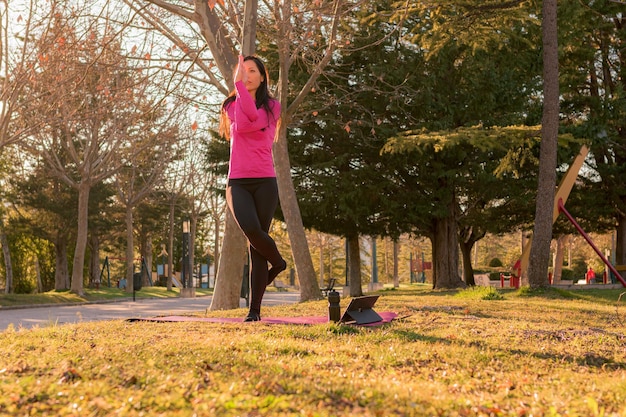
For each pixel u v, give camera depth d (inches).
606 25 1109.7
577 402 161.0
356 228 1151.0
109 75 737.6
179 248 3161.9
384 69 970.7
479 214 1206.3
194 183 2078.0
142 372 178.7
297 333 280.1
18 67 920.3
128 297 1670.8
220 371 184.2
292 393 157.2
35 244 2046.0
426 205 1061.8
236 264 598.9
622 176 1141.1
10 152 1739.7
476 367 219.6
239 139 285.0
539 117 1051.9
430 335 294.2
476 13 670.5
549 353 255.0
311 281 706.8
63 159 1781.5
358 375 189.5
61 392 151.1
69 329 313.9
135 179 1971.0
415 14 949.2
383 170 1065.5
